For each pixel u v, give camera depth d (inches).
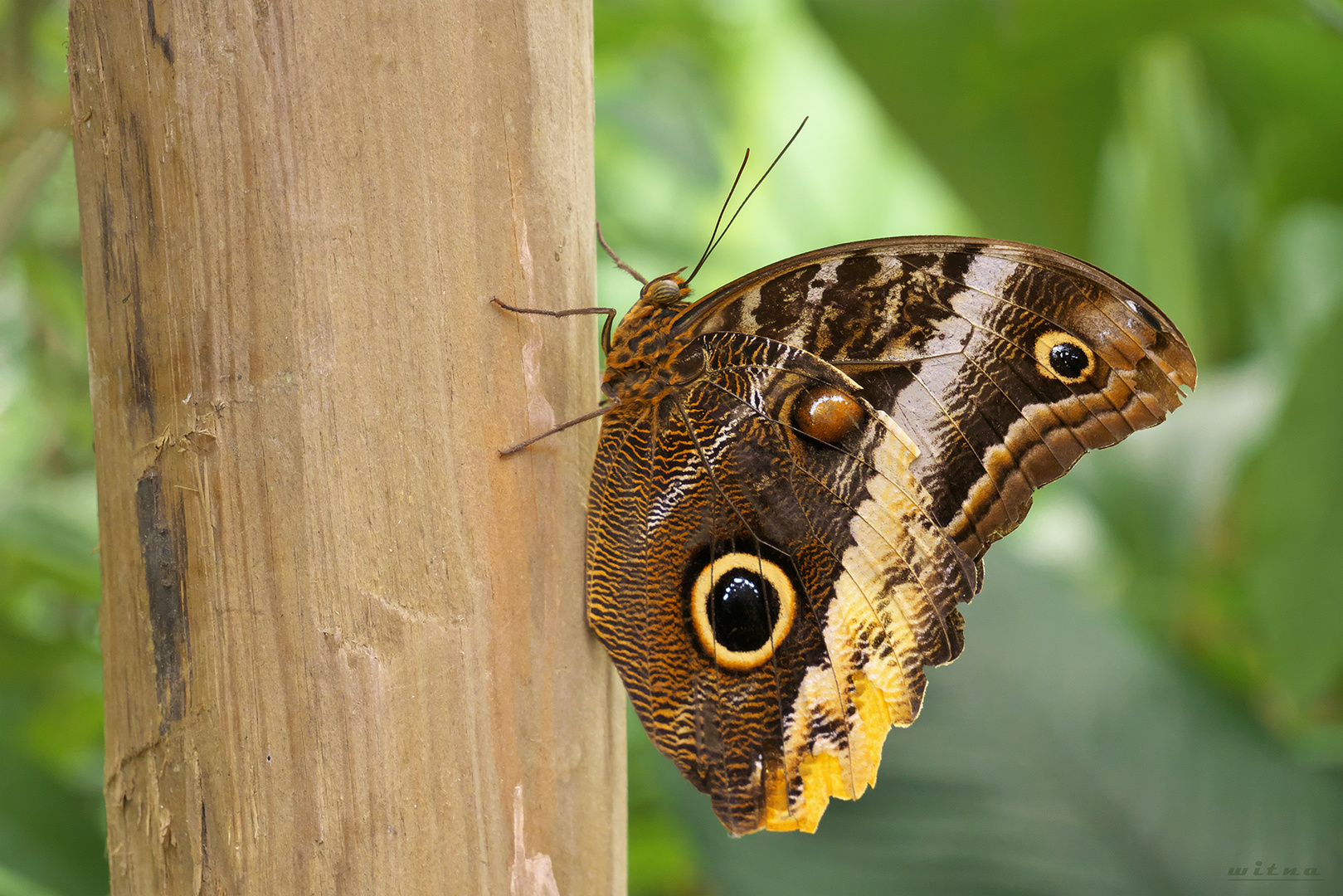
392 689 39.1
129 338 39.1
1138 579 51.9
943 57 46.9
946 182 51.4
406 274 39.1
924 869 43.4
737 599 40.9
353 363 39.0
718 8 65.3
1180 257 56.9
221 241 38.9
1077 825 43.6
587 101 39.8
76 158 39.2
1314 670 45.1
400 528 39.1
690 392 41.0
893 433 41.3
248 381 39.0
